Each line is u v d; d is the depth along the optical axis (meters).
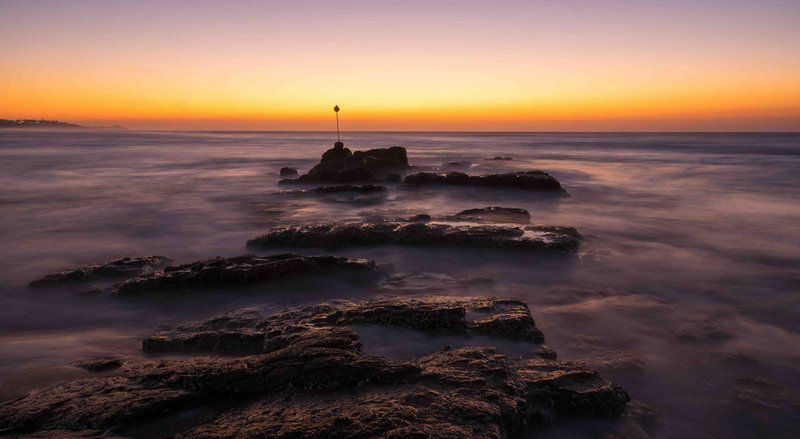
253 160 55.97
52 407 5.29
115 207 23.19
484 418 4.73
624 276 11.83
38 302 10.09
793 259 13.47
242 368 5.70
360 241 13.95
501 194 26.59
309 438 4.42
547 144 103.56
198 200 25.44
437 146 96.25
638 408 6.05
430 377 5.53
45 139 122.56
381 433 4.41
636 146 87.00
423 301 8.23
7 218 20.44
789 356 7.65
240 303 9.78
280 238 14.52
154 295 10.04
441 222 16.23
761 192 27.47
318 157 61.47
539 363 6.30
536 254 13.05
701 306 9.85
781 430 5.80
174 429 5.01
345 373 5.46
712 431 5.77
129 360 7.04
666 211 21.66
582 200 25.05
